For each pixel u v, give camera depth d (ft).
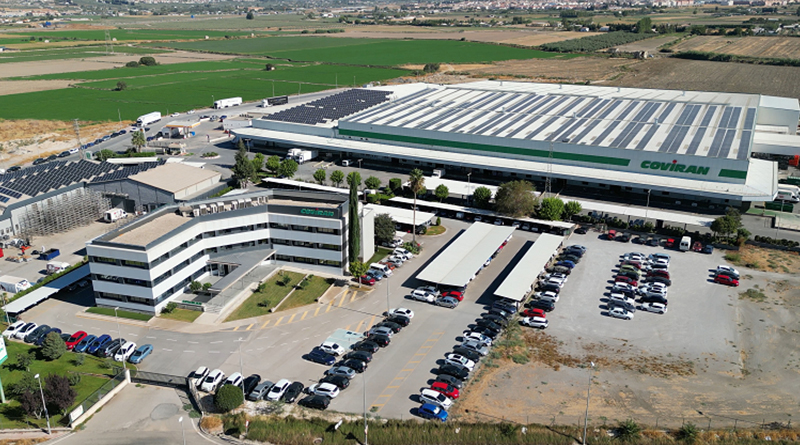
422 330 337.93
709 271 404.77
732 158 507.30
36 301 366.43
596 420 263.70
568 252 432.25
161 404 281.95
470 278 379.96
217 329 342.44
